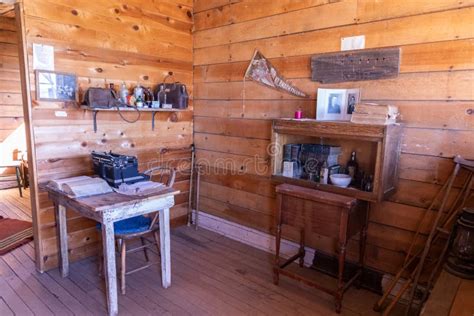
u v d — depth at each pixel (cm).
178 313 225
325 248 278
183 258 303
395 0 225
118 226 250
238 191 340
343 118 251
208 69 350
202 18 347
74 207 231
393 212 239
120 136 311
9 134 524
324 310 230
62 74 265
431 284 220
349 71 248
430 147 220
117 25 297
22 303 233
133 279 265
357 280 254
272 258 305
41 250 271
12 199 480
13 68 514
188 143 372
